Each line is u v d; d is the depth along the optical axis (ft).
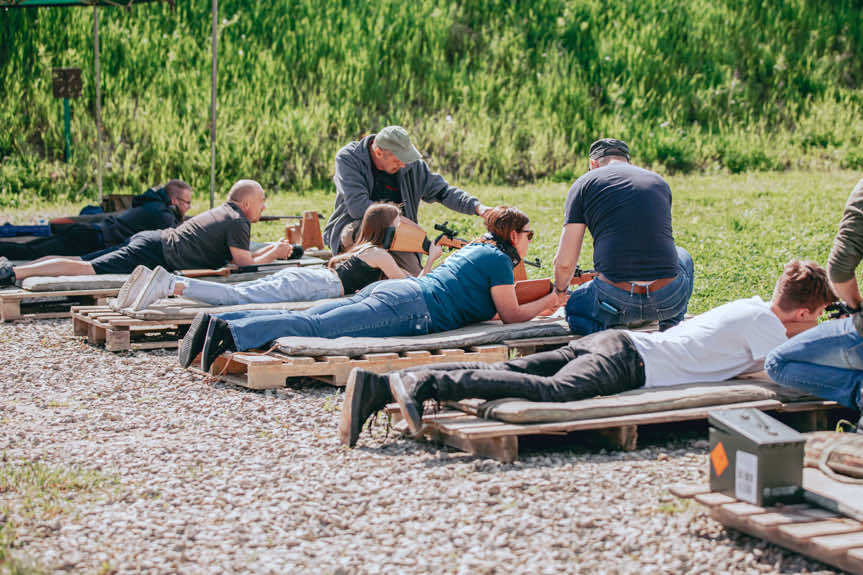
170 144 57.31
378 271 23.44
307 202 52.65
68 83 46.16
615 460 14.83
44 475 14.12
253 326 19.62
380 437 16.16
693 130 64.13
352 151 25.82
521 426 14.52
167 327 24.75
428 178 26.40
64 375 20.99
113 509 12.94
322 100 62.18
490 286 20.47
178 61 61.46
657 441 15.99
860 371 15.17
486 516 12.28
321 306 20.49
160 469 14.58
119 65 60.64
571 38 69.46
